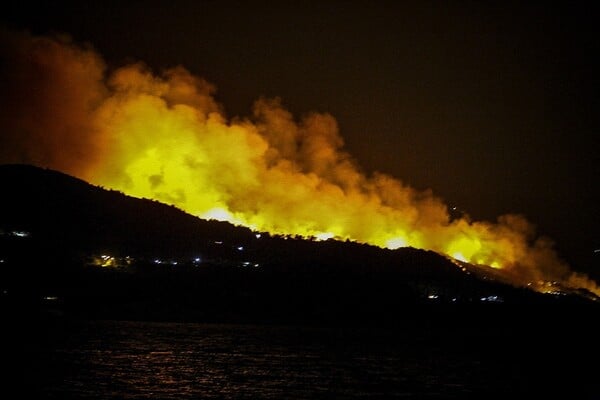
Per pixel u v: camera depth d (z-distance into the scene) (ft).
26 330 464.65
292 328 611.06
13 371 299.99
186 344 435.53
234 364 358.84
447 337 615.57
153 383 293.02
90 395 261.24
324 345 474.49
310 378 327.26
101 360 343.87
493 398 297.12
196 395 274.16
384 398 287.28
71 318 558.15
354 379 331.16
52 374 298.15
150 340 445.78
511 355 466.70
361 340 534.78
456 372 371.35
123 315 585.22
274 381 314.55
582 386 335.67
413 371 368.27
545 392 314.96
